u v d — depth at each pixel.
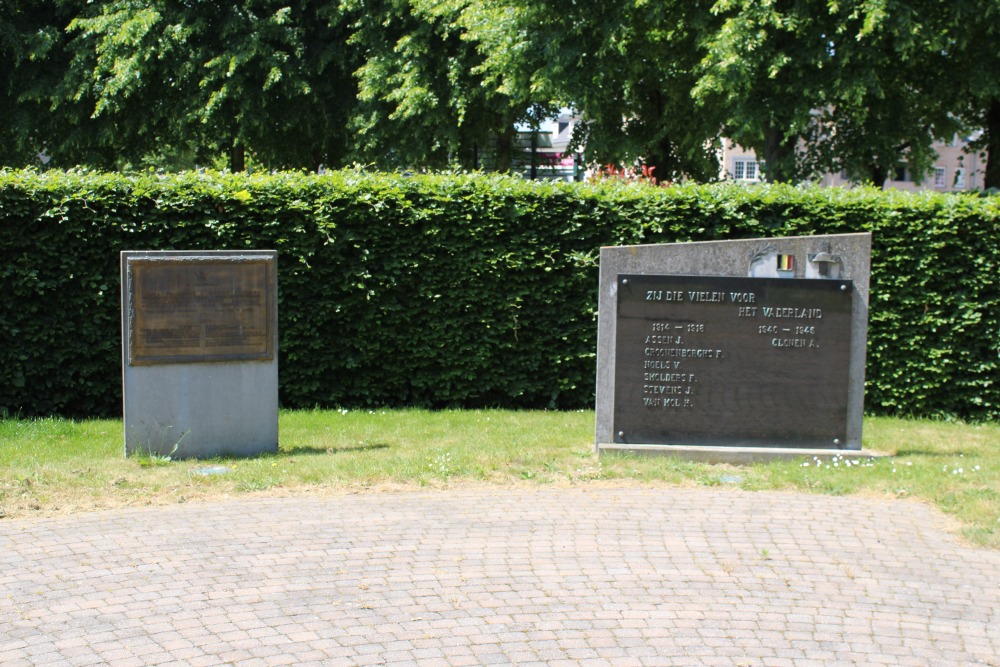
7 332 10.34
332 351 11.16
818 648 4.66
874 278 11.18
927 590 5.44
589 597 5.23
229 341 8.32
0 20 22.50
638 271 8.44
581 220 11.23
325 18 23.38
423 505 6.86
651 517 6.67
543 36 19.75
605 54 19.56
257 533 6.18
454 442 9.02
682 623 4.91
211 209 10.70
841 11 17.12
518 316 11.32
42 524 6.29
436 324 11.22
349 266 11.05
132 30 21.48
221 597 5.12
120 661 4.36
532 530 6.34
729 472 7.93
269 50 21.89
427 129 22.94
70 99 22.81
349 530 6.27
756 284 8.40
